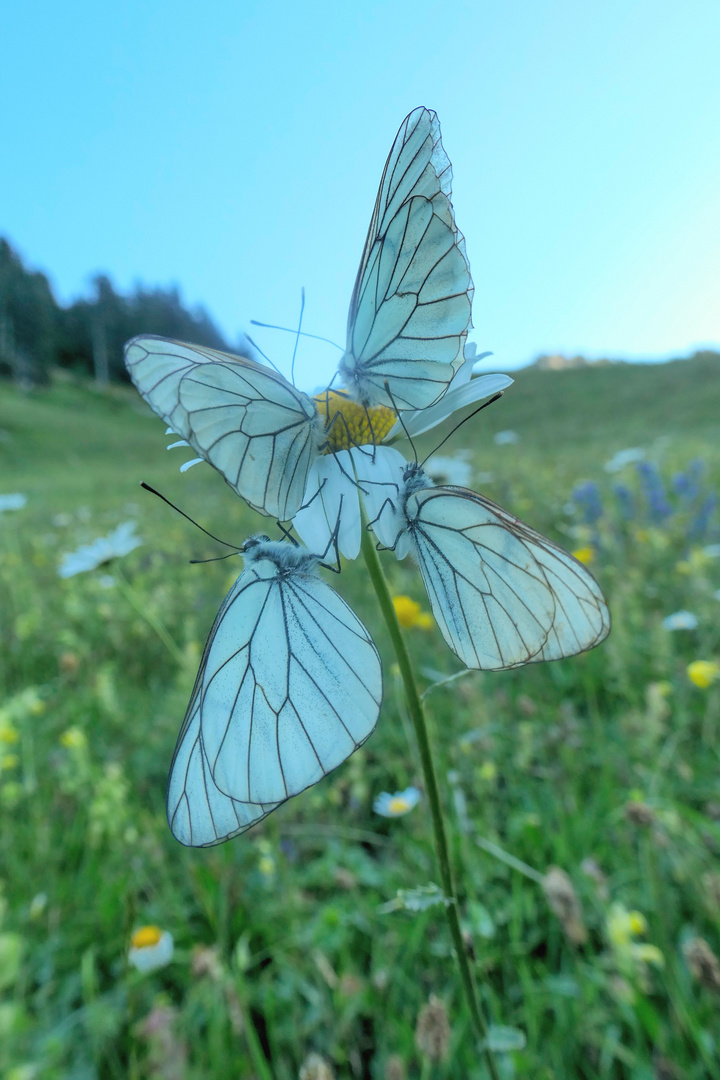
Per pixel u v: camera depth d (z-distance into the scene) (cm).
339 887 17
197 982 14
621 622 23
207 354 8
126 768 22
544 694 23
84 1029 14
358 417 9
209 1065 13
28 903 17
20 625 33
